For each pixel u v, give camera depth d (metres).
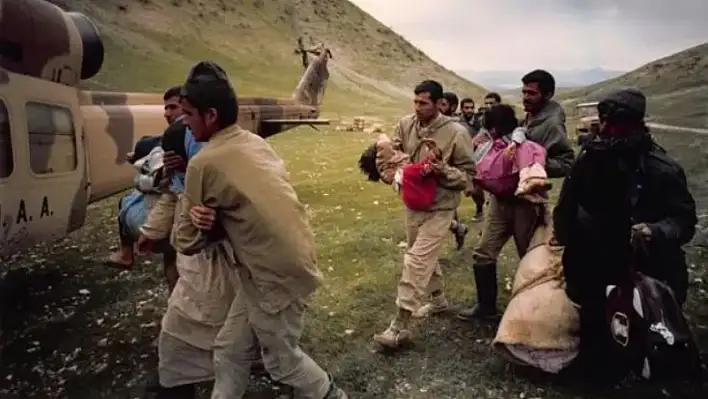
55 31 5.06
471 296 5.25
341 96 34.34
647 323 3.31
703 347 4.04
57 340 4.70
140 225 4.40
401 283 4.22
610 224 3.36
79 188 5.36
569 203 3.45
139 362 4.34
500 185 4.25
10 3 4.58
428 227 4.22
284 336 2.87
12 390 3.98
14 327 4.91
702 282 5.20
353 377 3.95
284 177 2.80
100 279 6.05
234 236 2.74
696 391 3.49
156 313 5.21
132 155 4.52
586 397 3.55
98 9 32.66
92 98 6.28
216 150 2.70
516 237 4.39
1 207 4.29
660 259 3.49
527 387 3.71
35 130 4.71
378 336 4.24
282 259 2.72
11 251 4.57
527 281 3.84
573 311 3.67
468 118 7.55
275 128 11.95
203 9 38.81
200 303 3.07
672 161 3.34
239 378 2.97
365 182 10.80
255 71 33.28
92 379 4.11
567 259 3.52
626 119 3.27
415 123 4.38
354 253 6.62
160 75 26.09
